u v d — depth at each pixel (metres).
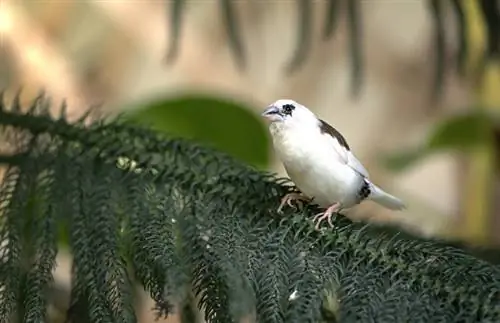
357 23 3.23
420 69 6.23
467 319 1.70
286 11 6.42
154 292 1.91
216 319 1.82
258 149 3.65
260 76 6.46
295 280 1.85
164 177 2.30
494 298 1.75
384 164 4.45
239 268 1.89
